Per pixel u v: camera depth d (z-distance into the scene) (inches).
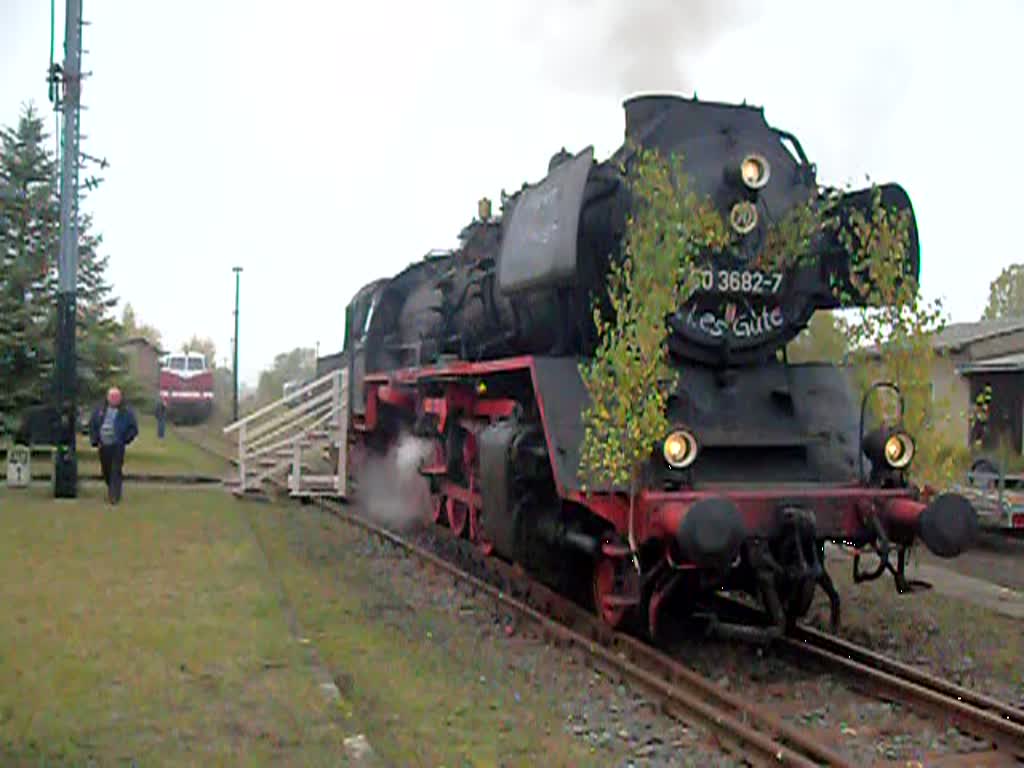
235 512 553.3
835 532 285.1
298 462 664.4
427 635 319.6
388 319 627.8
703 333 316.5
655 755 221.5
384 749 215.0
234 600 320.5
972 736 238.4
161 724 209.9
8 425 762.8
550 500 340.5
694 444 282.7
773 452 312.3
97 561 379.2
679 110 325.1
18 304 777.6
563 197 315.3
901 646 318.0
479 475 394.9
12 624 282.4
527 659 295.3
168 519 503.2
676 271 282.0
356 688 258.2
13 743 196.9
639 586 292.2
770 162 329.7
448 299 477.4
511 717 239.5
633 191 309.9
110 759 190.9
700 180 318.0
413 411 547.2
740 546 277.3
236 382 1654.8
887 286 318.0
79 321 845.2
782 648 307.0
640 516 277.9
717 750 224.7
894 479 299.4
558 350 336.2
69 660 250.1
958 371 741.3
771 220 323.3
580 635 307.0
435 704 247.3
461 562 453.7
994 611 371.9
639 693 262.2
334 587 385.7
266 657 260.1
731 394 320.2
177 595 325.1
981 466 637.3
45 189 820.6
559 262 307.7
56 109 583.5
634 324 286.0
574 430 303.3
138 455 933.2
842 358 340.5
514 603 345.4
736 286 316.2
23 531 443.5
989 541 552.7
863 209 344.2
